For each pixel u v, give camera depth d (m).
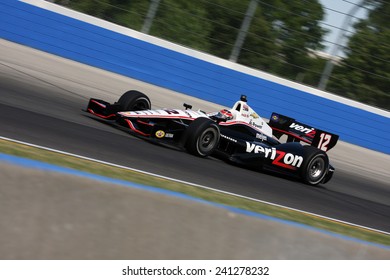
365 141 64.12
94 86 48.78
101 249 12.86
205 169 28.20
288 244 15.47
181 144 29.97
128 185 13.36
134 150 27.25
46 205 12.29
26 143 21.52
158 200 13.68
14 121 25.77
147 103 32.97
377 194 40.25
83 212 12.70
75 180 12.65
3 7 54.91
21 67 45.88
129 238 13.23
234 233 14.71
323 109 62.47
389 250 16.98
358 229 25.25
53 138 24.48
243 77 60.91
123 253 13.13
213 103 60.41
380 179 48.69
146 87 56.34
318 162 34.47
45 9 56.12
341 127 63.19
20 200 12.02
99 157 23.42
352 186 40.03
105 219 12.96
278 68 62.62
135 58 58.75
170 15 61.22
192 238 14.10
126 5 60.53
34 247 12.07
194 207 14.19
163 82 59.50
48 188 12.34
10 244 11.80
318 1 62.31
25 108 30.34
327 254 16.00
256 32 62.09
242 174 30.33
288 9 62.28
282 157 32.62
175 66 59.66
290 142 34.31
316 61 62.81
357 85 63.84
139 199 13.42
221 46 62.03
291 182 33.25
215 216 14.48
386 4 62.62
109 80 53.72
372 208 33.66
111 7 60.09
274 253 15.27
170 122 30.11
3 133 22.44
